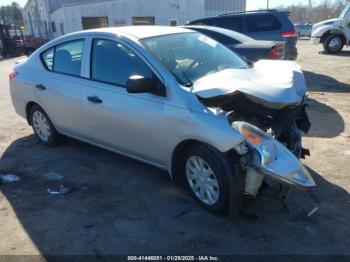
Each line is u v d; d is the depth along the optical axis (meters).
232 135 3.06
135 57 3.85
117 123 4.03
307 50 18.59
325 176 4.14
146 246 3.08
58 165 4.76
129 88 3.46
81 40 4.50
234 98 3.37
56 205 3.78
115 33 4.13
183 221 3.39
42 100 5.05
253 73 3.76
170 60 3.80
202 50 4.23
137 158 4.12
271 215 3.43
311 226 3.26
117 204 3.74
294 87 3.49
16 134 6.21
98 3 29.12
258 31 10.15
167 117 3.50
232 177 3.14
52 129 5.24
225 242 3.09
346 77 10.27
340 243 3.03
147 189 4.01
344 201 3.63
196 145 3.40
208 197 3.46
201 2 28.05
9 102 8.95
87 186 4.15
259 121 3.56
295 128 3.79
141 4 28.20
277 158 3.09
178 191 3.93
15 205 3.81
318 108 6.96
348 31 15.63
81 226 3.39
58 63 4.85
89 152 5.15
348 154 4.71
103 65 4.20
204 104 3.34
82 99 4.37
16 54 28.39
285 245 3.03
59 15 33.91
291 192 3.80
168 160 3.71
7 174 4.56
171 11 28.00
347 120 6.13
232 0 30.17
